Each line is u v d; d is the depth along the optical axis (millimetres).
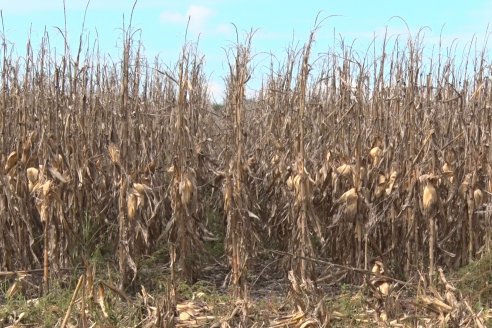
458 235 6352
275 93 7449
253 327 4656
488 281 5559
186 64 5262
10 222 5922
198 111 7059
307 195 5387
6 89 6309
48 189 5285
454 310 4742
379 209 6098
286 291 5688
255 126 8188
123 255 5492
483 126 6547
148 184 6008
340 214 5895
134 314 4770
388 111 6465
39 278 5965
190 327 4691
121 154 5562
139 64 6168
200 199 6961
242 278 5281
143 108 6809
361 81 6090
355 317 4891
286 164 6578
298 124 5461
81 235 6215
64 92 6078
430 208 5469
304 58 5230
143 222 5988
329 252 6402
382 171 6152
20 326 4742
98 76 6910
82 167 6180
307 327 4562
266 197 7047
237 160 5371
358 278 5836
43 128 5590
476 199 6098
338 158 6352
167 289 4832
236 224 5309
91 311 4609
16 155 5836
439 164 6109
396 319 4910
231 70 5520
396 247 6062
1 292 5676
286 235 6648
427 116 6027
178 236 5566
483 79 6641
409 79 6035
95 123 6715
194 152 6117
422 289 5195
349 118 6387
